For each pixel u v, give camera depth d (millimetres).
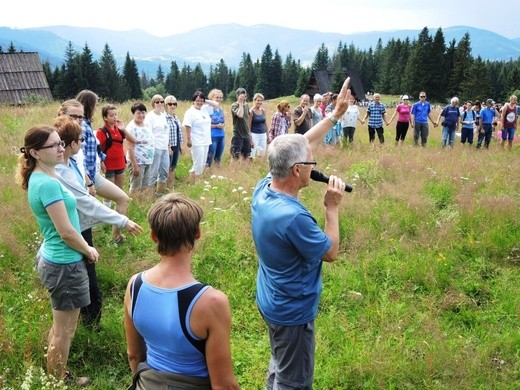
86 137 5910
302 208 3191
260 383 4254
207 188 8938
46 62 78625
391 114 33031
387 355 4500
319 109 14156
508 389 4145
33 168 3867
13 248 6363
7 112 18516
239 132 11758
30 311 4988
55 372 4070
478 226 7352
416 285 5973
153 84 152250
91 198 4621
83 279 4055
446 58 85812
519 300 5508
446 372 4289
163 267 2441
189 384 2400
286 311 3295
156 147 9227
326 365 4473
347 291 5793
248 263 6406
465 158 12750
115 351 4648
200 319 2322
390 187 9086
